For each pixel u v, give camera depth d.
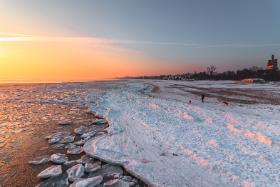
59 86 48.12
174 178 5.71
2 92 32.66
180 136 9.12
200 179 5.59
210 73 125.56
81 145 8.80
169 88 45.84
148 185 5.59
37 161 7.25
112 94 27.09
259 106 19.09
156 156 7.21
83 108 17.77
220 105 20.05
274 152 7.12
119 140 8.96
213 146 7.81
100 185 5.71
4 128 11.55
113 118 13.09
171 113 14.07
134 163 6.71
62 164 7.03
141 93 32.53
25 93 30.91
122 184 5.73
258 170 5.84
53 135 10.19
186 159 6.84
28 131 10.98
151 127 10.69
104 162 7.08
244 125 10.62
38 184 5.80
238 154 7.01
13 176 6.24
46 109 17.41
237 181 5.34
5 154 7.89
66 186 5.71
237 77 107.88
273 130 9.50
